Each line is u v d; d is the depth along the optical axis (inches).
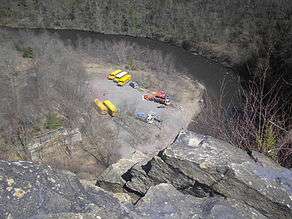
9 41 1998.0
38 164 218.5
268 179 241.0
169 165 259.9
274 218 234.4
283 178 243.6
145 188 278.7
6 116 1327.5
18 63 1678.2
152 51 2011.6
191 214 226.2
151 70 1863.9
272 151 297.9
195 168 250.8
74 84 1576.0
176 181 261.6
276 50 1120.8
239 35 1939.0
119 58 1936.5
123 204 222.1
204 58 1964.8
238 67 1776.6
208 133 358.9
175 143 268.1
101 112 1504.7
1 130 1296.8
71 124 1370.6
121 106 1571.1
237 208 231.8
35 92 1460.4
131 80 1771.7
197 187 254.7
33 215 195.0
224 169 244.8
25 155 1219.2
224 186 244.5
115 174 312.5
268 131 307.6
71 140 1304.1
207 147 262.7
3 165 211.3
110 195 223.5
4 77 1492.4
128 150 1330.0
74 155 1251.8
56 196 206.1
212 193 249.9
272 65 987.3
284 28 1669.5
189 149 260.8
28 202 199.2
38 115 1374.3
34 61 1683.1
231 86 1633.9
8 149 1235.2
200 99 1620.3
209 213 226.4
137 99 1631.4
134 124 1456.7
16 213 194.1
